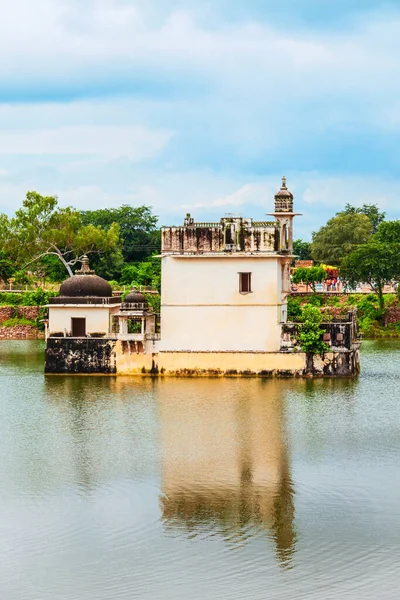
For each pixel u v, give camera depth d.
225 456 58.06
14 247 139.25
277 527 46.16
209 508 48.75
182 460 57.19
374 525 46.34
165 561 42.47
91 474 54.44
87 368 86.56
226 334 84.44
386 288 150.62
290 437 62.62
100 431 64.62
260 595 39.41
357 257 137.12
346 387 79.94
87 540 44.78
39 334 134.62
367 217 178.00
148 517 47.53
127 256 177.75
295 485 52.34
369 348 115.44
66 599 39.16
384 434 63.38
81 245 140.25
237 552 43.38
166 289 84.88
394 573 41.22
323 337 83.94
